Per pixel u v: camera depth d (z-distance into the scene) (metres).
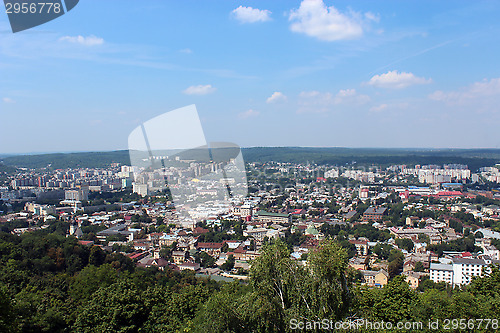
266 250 43.53
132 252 155.50
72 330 56.78
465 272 123.56
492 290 64.62
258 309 41.09
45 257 95.38
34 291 67.88
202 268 142.88
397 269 138.25
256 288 43.16
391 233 196.88
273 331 42.00
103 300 57.94
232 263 144.25
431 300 58.00
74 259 102.50
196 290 64.38
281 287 42.69
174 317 60.72
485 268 74.94
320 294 41.25
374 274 124.44
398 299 59.88
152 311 60.34
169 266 135.38
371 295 62.38
